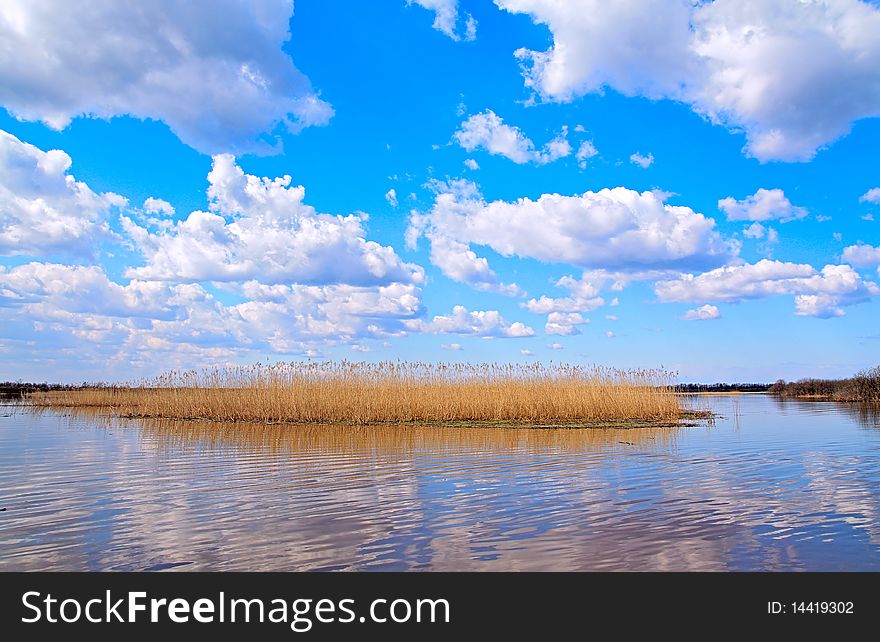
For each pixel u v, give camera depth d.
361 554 7.60
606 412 28.00
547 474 12.96
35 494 11.08
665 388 30.47
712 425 25.42
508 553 7.59
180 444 18.75
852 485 11.63
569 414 27.80
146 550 7.79
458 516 9.30
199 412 30.81
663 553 7.54
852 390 51.59
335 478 12.59
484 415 27.66
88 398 42.41
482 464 14.38
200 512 9.65
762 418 29.77
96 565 7.32
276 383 29.77
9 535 8.41
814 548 7.67
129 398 38.88
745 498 10.45
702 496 10.63
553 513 9.45
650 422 26.73
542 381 29.58
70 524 8.95
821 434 21.55
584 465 14.19
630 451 16.77
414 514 9.44
